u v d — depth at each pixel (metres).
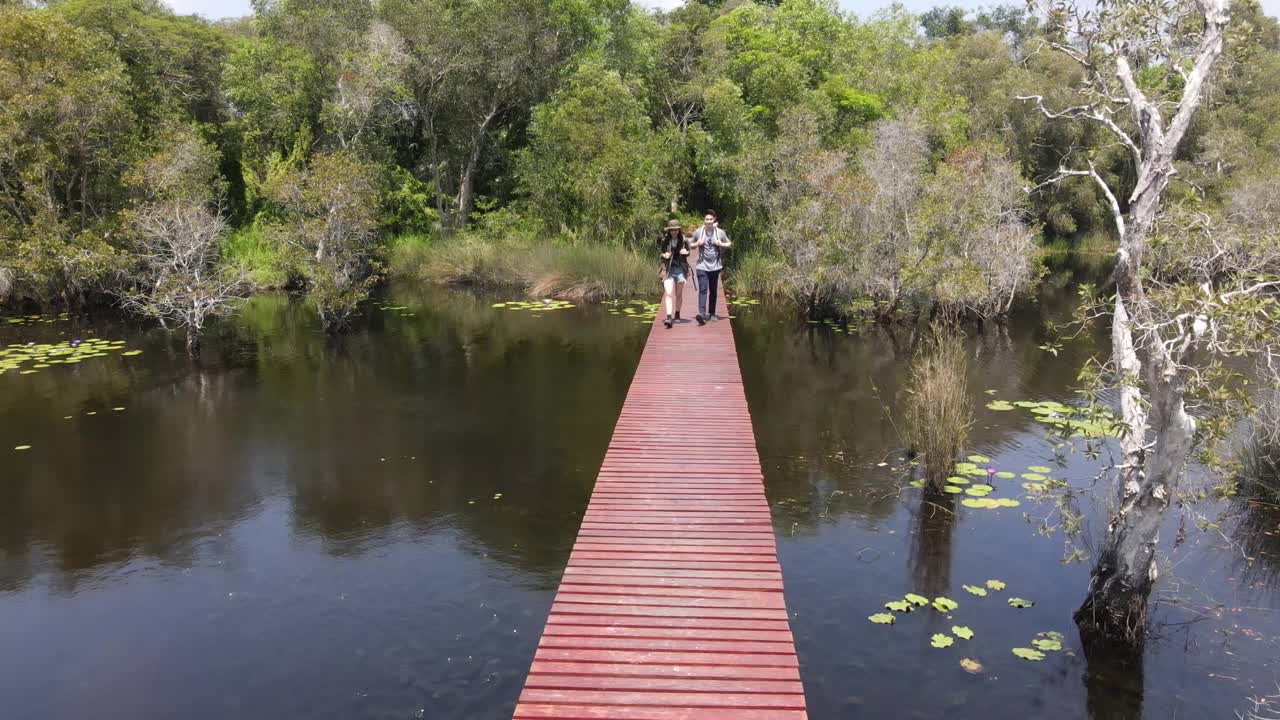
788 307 18.73
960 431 8.27
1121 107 5.59
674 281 11.87
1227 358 11.84
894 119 25.83
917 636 5.26
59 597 6.04
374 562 6.50
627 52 28.94
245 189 27.20
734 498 6.05
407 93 26.11
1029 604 5.64
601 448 9.16
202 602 5.93
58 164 18.00
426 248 25.72
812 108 24.41
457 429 9.91
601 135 23.69
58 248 17.30
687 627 4.38
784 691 3.84
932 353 12.35
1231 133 25.97
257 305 20.34
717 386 8.90
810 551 6.54
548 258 21.86
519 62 27.64
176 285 15.20
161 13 30.97
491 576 6.24
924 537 6.73
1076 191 33.03
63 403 11.23
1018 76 30.80
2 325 17.62
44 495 7.95
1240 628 5.26
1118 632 5.09
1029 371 12.27
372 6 27.33
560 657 4.11
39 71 17.50
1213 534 6.57
